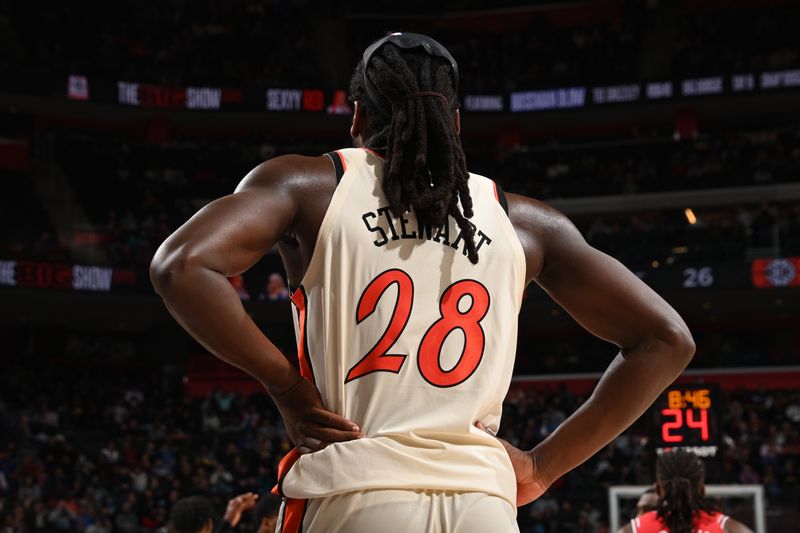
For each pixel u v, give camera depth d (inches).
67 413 1165.7
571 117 1481.3
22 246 1210.6
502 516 88.1
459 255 93.7
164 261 85.4
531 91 1470.2
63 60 1379.2
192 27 1530.5
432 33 1606.8
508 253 96.5
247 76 1481.3
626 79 1440.7
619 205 1381.6
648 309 98.2
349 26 1598.2
